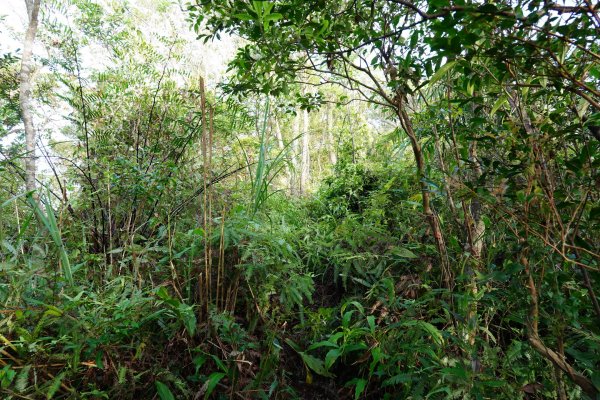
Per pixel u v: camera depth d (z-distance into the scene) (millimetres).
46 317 1169
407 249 2121
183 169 2477
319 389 1604
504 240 1418
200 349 1423
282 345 1738
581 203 884
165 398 1204
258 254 1675
